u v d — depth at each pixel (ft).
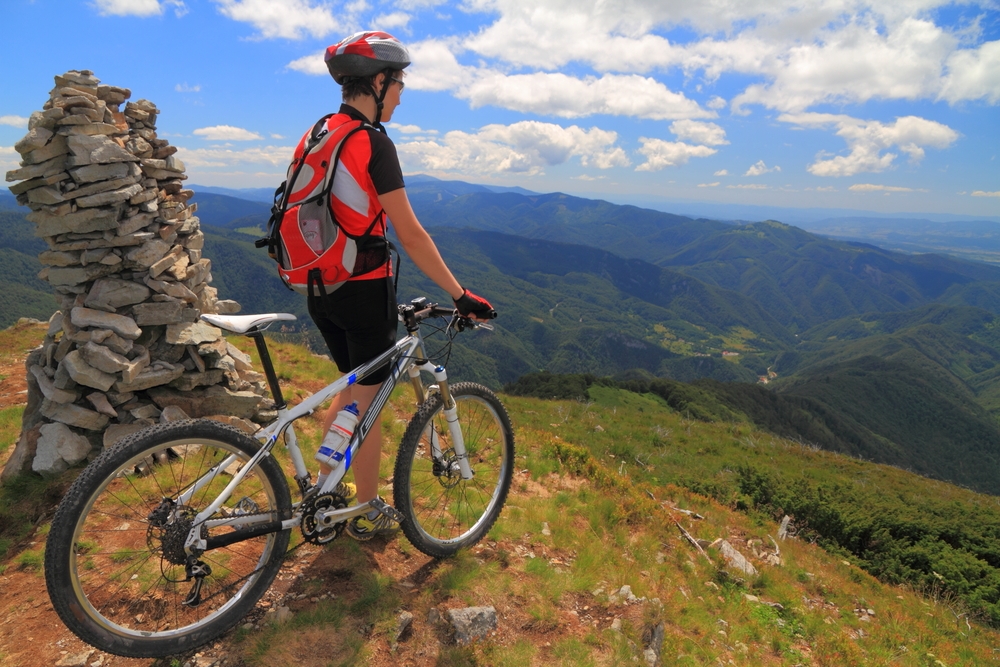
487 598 10.94
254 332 8.43
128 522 11.04
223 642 8.86
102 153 14.44
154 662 8.41
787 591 18.53
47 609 9.60
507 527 13.93
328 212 8.20
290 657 8.62
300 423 18.61
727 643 13.44
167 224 16.61
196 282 18.42
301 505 9.41
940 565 34.58
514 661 9.47
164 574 9.16
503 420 13.19
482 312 10.27
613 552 14.46
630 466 59.41
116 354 14.76
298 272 8.48
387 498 14.03
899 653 18.83
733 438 95.76
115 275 15.70
